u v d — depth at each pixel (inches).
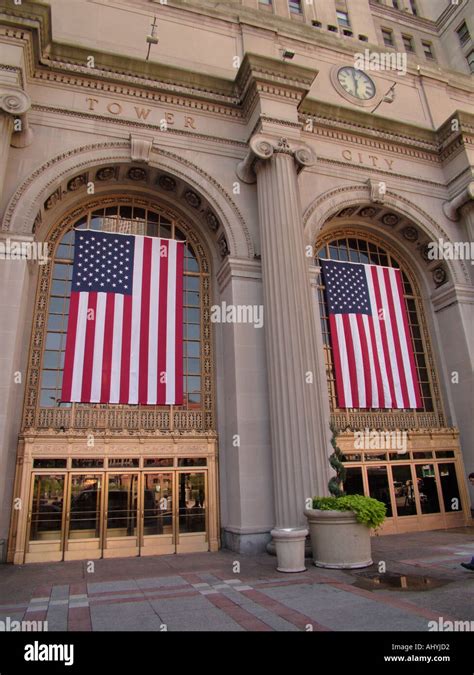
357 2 921.5
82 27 581.3
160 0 633.6
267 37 685.9
